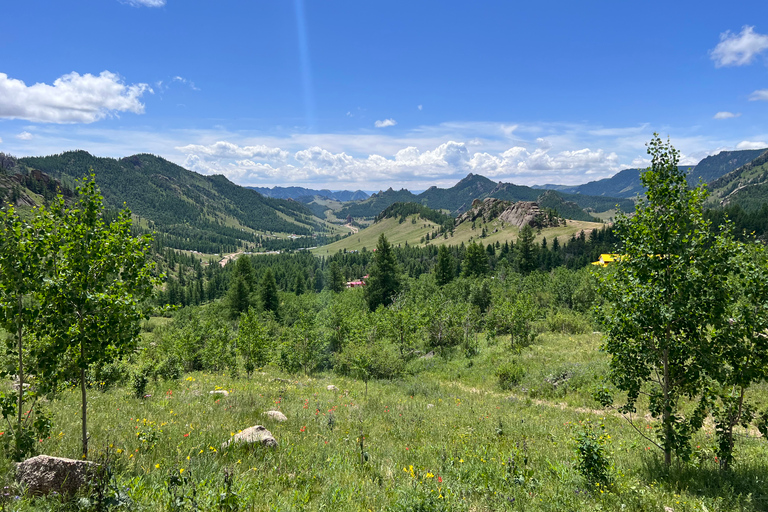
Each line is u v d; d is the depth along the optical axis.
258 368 28.72
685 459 7.79
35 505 4.88
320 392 19.05
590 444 7.58
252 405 13.55
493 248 185.38
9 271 5.75
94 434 8.44
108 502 4.96
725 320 7.69
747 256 7.50
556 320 39.44
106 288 6.54
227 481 5.67
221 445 8.19
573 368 21.80
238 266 91.12
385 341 37.41
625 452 10.21
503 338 35.47
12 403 6.06
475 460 8.73
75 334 6.12
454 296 63.84
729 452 7.87
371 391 20.88
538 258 143.25
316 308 80.94
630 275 8.59
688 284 7.43
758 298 7.58
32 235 6.00
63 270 6.20
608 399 8.88
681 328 8.06
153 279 6.92
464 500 6.19
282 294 105.06
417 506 5.50
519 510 6.26
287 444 8.96
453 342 35.59
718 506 6.20
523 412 16.42
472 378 25.39
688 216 7.80
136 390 14.55
